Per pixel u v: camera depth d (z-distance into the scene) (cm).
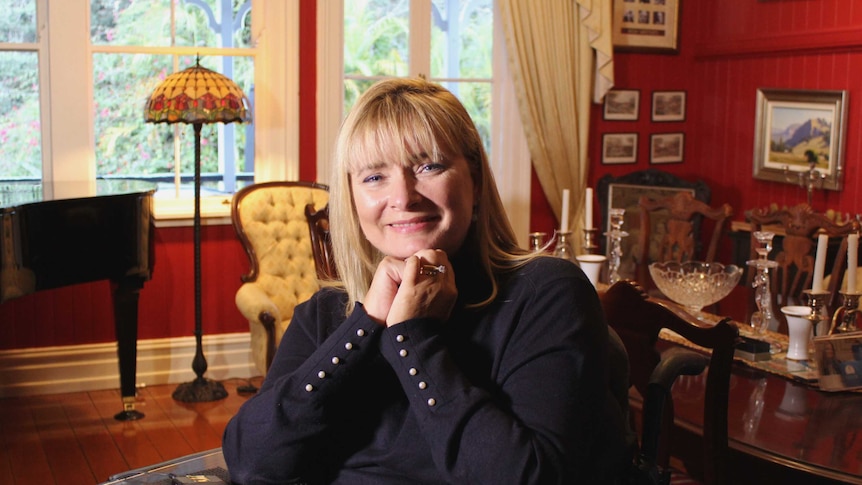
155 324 486
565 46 534
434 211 137
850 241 272
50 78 456
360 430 145
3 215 342
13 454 389
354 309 140
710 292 306
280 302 456
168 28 477
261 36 488
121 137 479
